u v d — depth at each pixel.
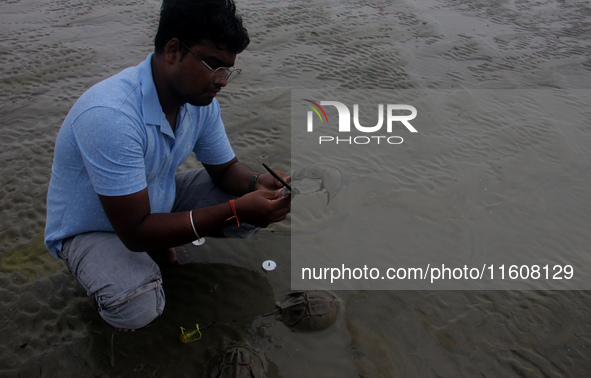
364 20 4.01
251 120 2.59
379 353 1.51
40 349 1.46
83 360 1.44
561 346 1.55
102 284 1.37
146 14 3.93
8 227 1.87
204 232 1.39
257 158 2.32
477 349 1.54
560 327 1.61
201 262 1.76
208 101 1.33
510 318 1.63
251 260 1.78
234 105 2.72
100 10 3.97
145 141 1.30
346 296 1.68
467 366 1.49
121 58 3.17
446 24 4.05
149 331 1.52
